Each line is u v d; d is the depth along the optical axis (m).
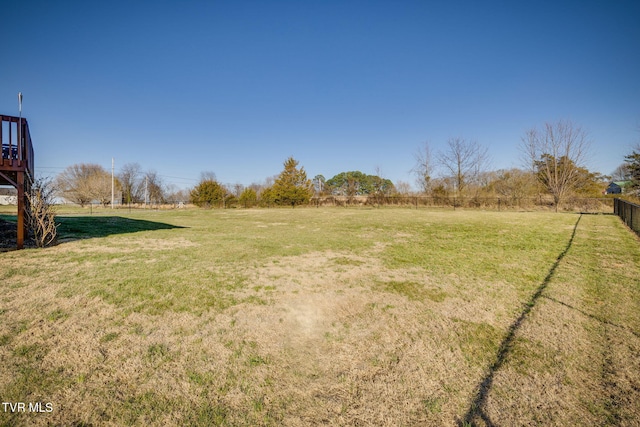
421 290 4.86
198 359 2.83
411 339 3.27
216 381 2.52
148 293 4.53
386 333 3.41
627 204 13.52
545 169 29.66
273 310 4.01
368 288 4.95
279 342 3.19
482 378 2.60
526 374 2.64
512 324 3.62
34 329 3.33
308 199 35.34
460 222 15.52
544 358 2.89
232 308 4.04
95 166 56.19
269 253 7.63
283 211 26.75
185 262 6.51
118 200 46.09
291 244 9.01
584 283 5.13
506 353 2.98
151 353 2.91
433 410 2.23
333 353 2.99
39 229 8.08
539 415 2.18
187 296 4.43
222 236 10.62
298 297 4.50
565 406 2.26
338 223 15.45
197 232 11.76
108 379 2.50
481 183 36.88
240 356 2.90
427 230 12.39
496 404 2.29
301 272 5.87
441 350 3.05
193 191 38.34
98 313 3.79
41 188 8.38
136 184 56.41
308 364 2.80
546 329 3.48
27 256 6.88
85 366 2.67
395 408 2.24
